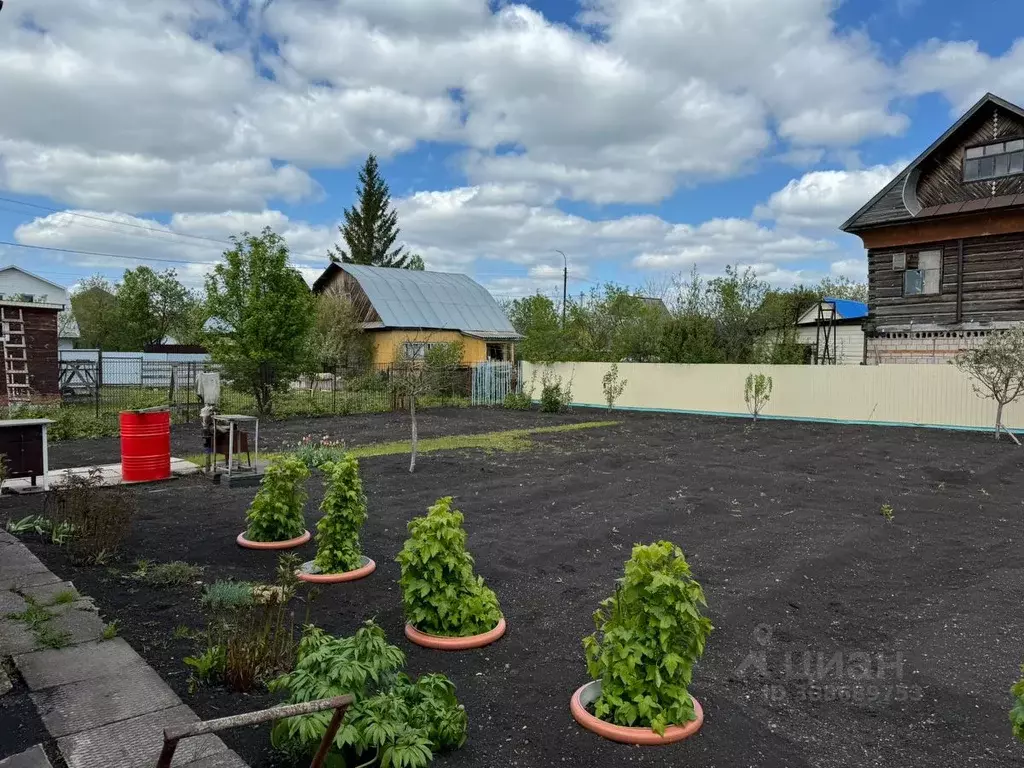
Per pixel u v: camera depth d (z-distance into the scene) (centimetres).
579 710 329
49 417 1572
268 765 280
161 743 287
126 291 5091
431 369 1866
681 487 952
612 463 1153
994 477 1034
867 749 310
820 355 2573
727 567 593
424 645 421
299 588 523
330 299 3133
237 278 2011
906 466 1132
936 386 1667
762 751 306
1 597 465
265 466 1002
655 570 316
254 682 350
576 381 2519
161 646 396
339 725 240
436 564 425
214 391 980
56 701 322
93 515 596
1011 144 1820
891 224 2011
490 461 1166
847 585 554
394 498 872
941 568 600
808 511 812
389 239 5441
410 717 290
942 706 353
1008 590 541
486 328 3381
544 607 495
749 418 1998
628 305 3061
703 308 2381
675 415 2120
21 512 746
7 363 2020
